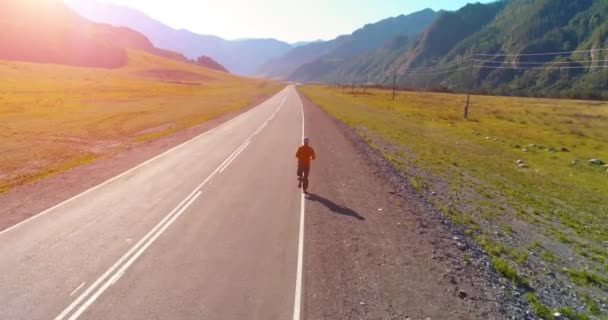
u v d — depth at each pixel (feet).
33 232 33.42
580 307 29.30
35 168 57.67
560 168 86.48
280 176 55.31
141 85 314.96
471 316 24.13
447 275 29.19
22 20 529.04
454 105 279.69
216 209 40.57
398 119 163.73
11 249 30.04
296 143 83.25
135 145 77.66
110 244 31.37
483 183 68.23
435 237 37.35
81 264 27.94
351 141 92.27
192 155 68.13
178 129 100.89
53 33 483.10
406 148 94.63
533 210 55.42
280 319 22.33
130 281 25.84
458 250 35.06
